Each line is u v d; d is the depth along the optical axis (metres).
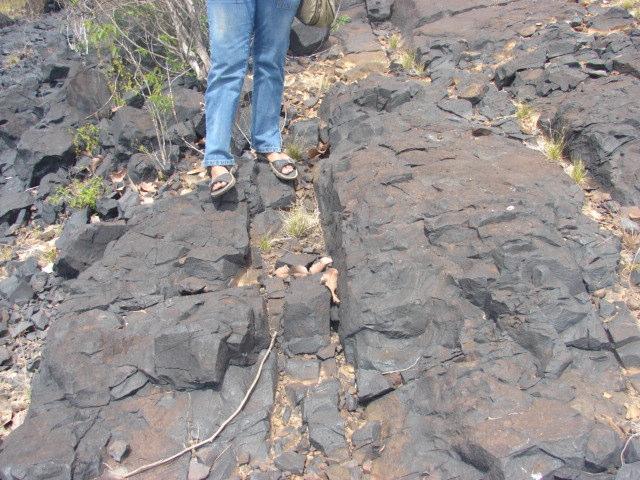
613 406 2.63
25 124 5.83
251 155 4.53
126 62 5.75
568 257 3.06
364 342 3.03
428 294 3.05
